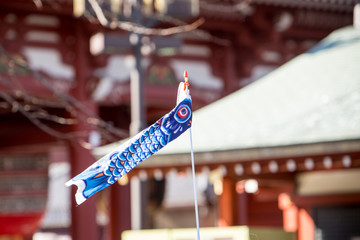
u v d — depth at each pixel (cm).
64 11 2877
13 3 2828
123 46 2067
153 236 1033
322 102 1340
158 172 1350
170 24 3003
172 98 3209
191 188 5047
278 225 2355
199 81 3294
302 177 1452
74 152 2958
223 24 3219
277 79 1463
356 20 1611
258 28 3253
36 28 2955
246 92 1461
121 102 3111
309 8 3195
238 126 1351
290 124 1313
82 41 3003
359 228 1443
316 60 1471
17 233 3325
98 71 3039
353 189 1423
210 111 1425
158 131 764
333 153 1262
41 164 3331
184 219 4972
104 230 4331
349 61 1432
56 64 2980
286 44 3347
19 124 3238
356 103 1315
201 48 3297
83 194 743
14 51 2922
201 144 1327
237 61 3338
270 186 1547
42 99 2934
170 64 3219
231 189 1457
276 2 3150
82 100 2998
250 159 1302
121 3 2041
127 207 3225
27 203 3312
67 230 5478
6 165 3281
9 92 2819
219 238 1006
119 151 754
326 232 1452
